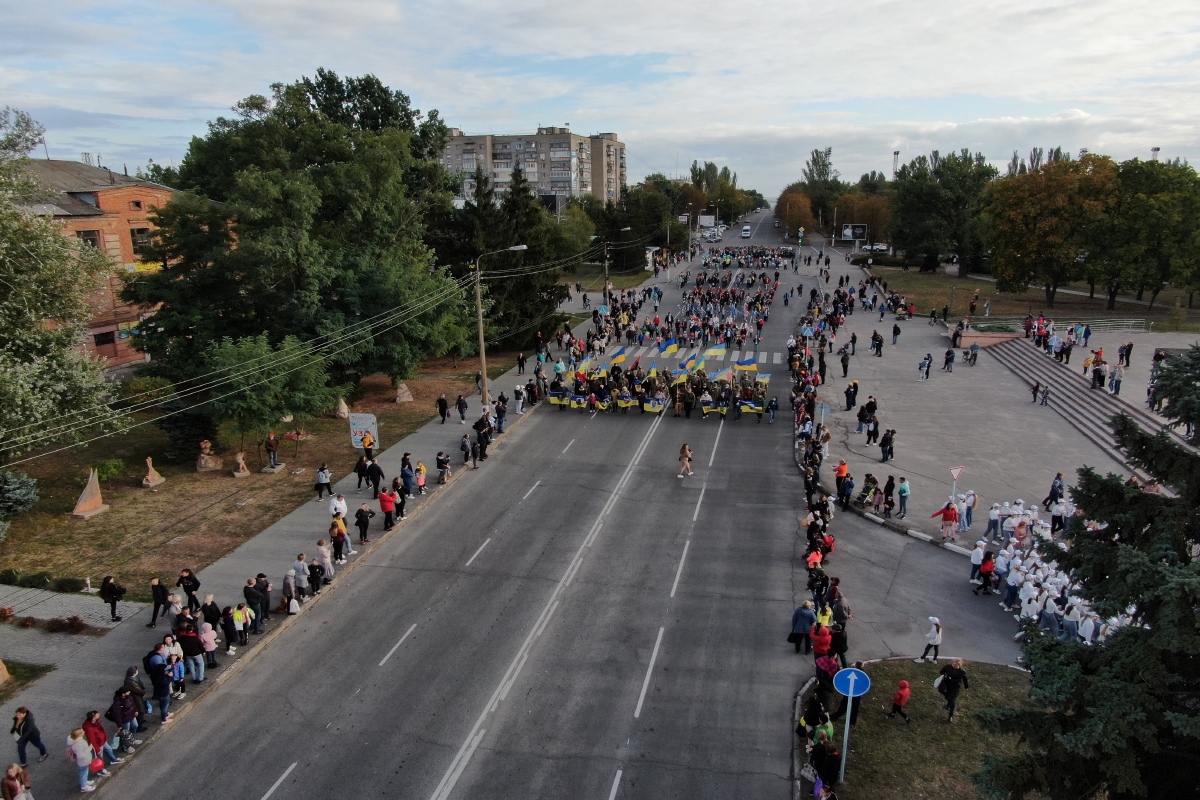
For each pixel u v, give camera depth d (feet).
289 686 58.59
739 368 145.89
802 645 63.16
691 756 50.70
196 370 111.45
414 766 49.88
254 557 79.77
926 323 208.74
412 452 112.88
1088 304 236.43
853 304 232.53
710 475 103.24
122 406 125.80
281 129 145.07
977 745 50.96
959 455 108.58
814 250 443.73
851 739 51.49
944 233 315.37
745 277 307.78
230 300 122.83
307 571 71.31
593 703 56.08
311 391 107.04
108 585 66.95
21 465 104.99
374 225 141.38
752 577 75.20
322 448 115.03
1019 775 34.86
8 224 81.10
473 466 106.83
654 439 118.83
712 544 82.53
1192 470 36.52
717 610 69.00
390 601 71.26
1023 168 457.27
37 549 81.76
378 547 82.43
